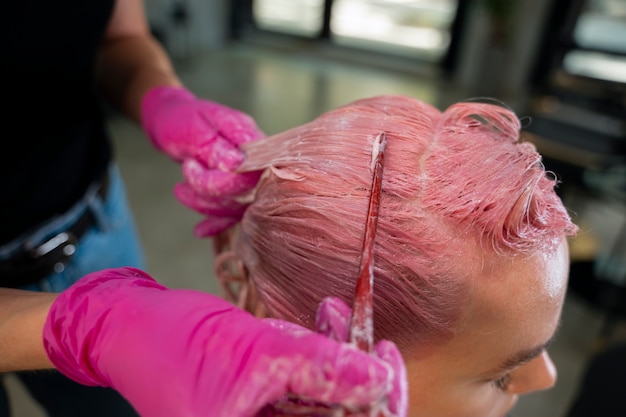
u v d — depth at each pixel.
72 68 0.66
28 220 0.65
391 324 0.37
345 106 0.44
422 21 3.57
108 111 2.48
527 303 0.36
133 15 0.84
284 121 2.64
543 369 0.45
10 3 0.56
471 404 0.42
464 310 0.36
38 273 0.66
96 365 0.33
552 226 0.37
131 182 2.03
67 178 0.69
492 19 2.92
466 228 0.35
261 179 0.43
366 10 3.67
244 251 0.46
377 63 3.46
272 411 0.30
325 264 0.37
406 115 0.41
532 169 0.37
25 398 1.15
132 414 0.82
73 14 0.62
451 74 3.28
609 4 2.69
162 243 1.71
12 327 0.38
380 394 0.27
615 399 0.73
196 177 0.51
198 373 0.29
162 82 0.73
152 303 0.33
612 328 1.40
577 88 1.83
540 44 2.90
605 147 1.48
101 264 0.76
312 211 0.37
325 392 0.27
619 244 1.59
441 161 0.37
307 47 3.69
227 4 3.72
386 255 0.35
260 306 0.45
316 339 0.28
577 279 1.52
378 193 0.35
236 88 3.02
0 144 0.61
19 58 0.60
